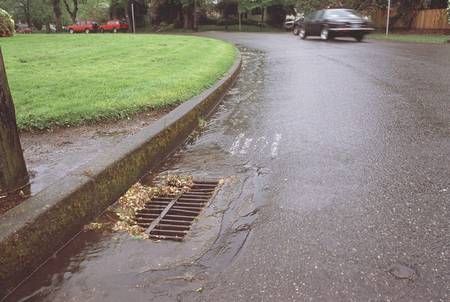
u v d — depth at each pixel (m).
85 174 3.40
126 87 7.45
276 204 3.49
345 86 8.53
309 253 2.75
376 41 20.55
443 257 2.64
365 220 3.12
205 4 47.34
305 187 3.78
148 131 4.74
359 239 2.88
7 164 3.40
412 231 2.95
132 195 3.84
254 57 15.38
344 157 4.47
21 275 2.59
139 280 2.56
